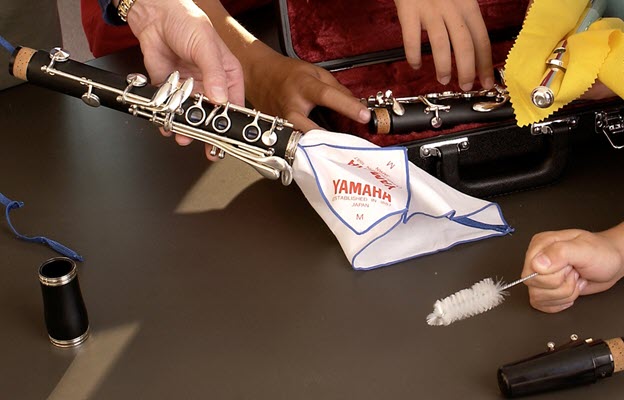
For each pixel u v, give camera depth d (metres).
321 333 1.10
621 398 1.03
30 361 1.08
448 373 1.06
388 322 1.11
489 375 1.06
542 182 1.27
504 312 1.12
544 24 1.21
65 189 1.29
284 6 1.43
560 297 1.10
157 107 1.15
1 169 1.33
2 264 1.19
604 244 1.11
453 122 1.27
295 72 1.35
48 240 1.20
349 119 1.33
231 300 1.14
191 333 1.11
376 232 1.17
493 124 1.27
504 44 1.48
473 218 1.20
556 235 1.12
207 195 1.28
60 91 1.19
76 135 1.39
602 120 1.29
